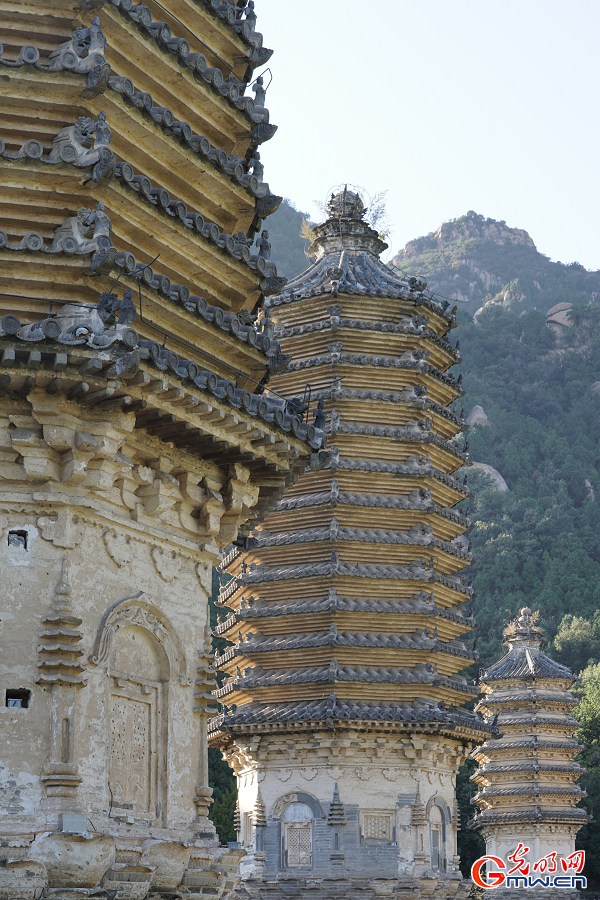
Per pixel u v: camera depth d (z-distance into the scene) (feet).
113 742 70.64
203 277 79.05
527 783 226.17
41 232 68.80
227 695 163.84
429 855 155.94
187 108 79.46
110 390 64.64
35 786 64.34
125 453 72.33
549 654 426.51
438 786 161.48
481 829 235.20
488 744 228.84
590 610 462.60
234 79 86.38
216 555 79.92
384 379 170.81
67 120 69.46
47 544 67.87
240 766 166.50
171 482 75.36
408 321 172.76
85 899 63.57
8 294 66.08
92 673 68.69
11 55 70.74
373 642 158.30
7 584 66.54
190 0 80.02
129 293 64.75
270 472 81.82
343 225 183.21
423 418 170.30
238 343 77.82
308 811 155.84
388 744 156.87
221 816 254.88
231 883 77.41
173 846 69.26
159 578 75.82
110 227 68.13
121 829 69.05
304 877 152.76
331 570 158.61
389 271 183.62
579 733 351.05
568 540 524.11
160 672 75.51
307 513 163.63
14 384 65.05
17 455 67.56
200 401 69.51
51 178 67.05
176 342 73.41
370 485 165.48
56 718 65.51
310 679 156.66
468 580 172.76
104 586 71.00
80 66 67.87
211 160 77.15
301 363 169.27
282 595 163.84
